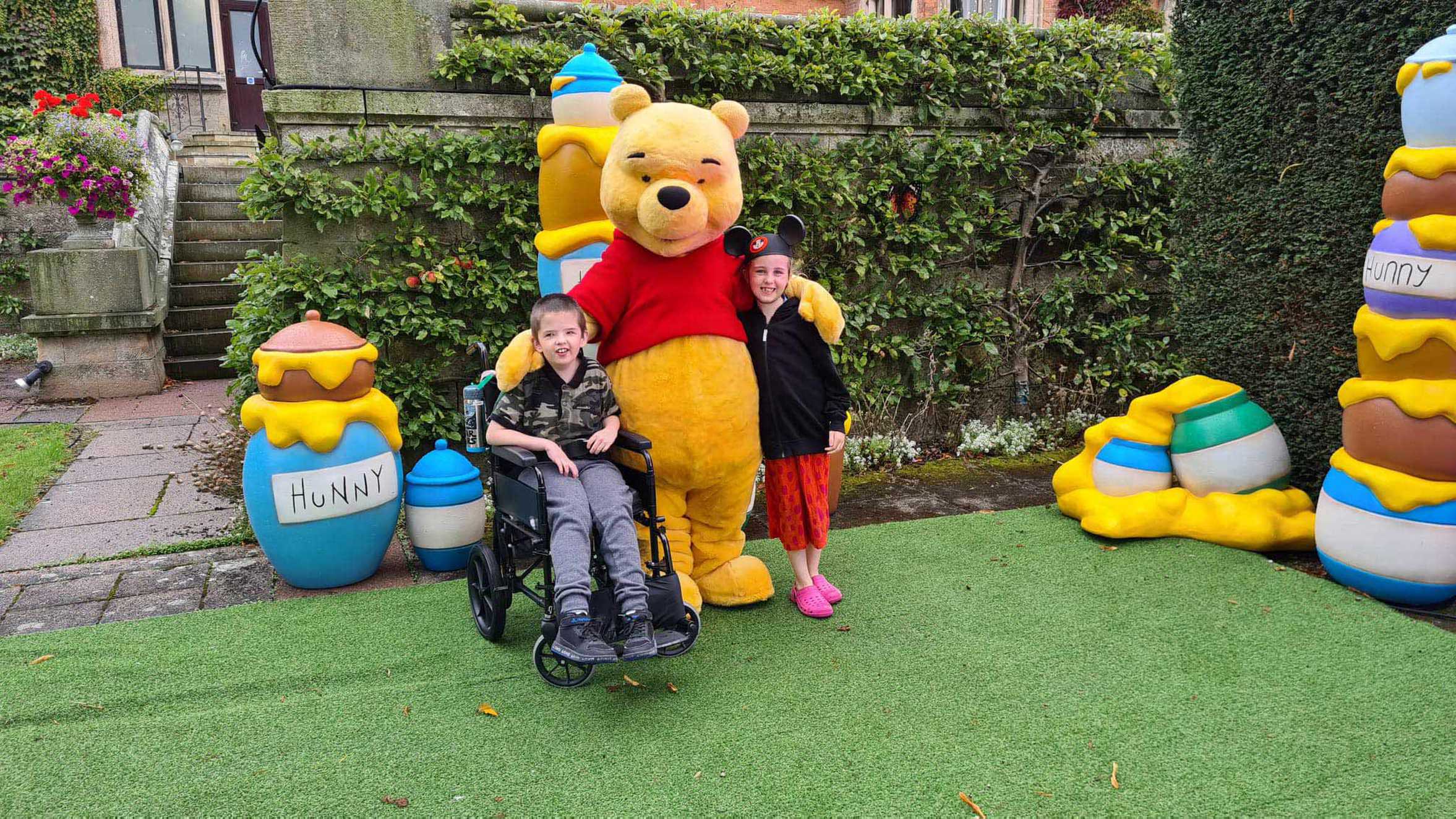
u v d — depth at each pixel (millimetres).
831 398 3379
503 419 2934
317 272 4684
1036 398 6539
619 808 2279
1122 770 2434
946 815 2246
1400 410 3371
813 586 3488
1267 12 4199
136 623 3375
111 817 2252
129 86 14055
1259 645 3152
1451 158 3191
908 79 5719
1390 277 3354
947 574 3834
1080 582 3723
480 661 3072
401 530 4531
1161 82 6277
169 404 7387
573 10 5047
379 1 4664
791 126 5535
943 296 6051
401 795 2342
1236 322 4512
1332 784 2371
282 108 4586
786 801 2305
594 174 3928
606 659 2600
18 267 9500
